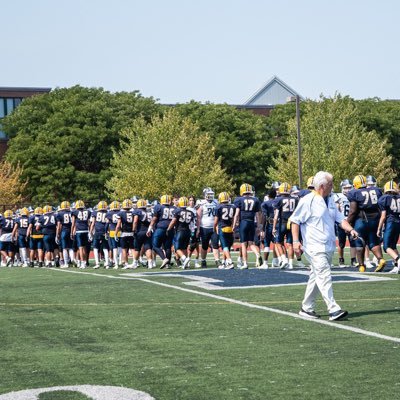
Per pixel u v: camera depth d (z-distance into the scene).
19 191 172.38
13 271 70.25
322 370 22.88
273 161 185.12
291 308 34.91
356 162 165.62
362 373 22.34
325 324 30.45
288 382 21.66
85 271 65.50
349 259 69.56
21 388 21.98
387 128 194.25
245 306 35.94
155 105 189.25
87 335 29.83
